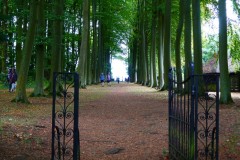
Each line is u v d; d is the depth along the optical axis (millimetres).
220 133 10164
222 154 7680
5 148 7637
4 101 18719
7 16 10805
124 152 8188
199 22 20484
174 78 7422
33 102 19047
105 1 45812
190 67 5902
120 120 13039
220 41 18453
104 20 48969
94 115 14445
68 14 22656
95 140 9391
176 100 7125
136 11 50406
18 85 18094
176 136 6980
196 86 5801
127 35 57281
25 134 9375
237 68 28828
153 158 7613
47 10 22750
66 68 46531
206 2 26344
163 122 12438
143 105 18641
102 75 45562
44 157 7285
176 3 33688
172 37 40688
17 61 32000
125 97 24703
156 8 33781
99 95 26797
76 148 5945
